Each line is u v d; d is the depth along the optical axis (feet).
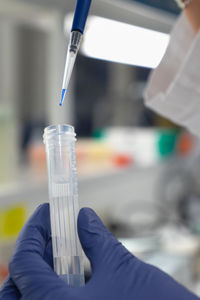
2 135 2.85
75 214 1.49
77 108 5.62
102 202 4.88
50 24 3.68
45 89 6.07
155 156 4.94
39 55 6.05
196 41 1.65
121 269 1.47
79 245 1.49
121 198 5.25
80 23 1.30
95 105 5.89
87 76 5.86
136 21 2.76
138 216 4.66
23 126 4.84
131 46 3.38
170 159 5.24
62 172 1.47
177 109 2.02
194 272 3.45
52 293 1.33
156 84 2.07
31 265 1.42
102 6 2.46
